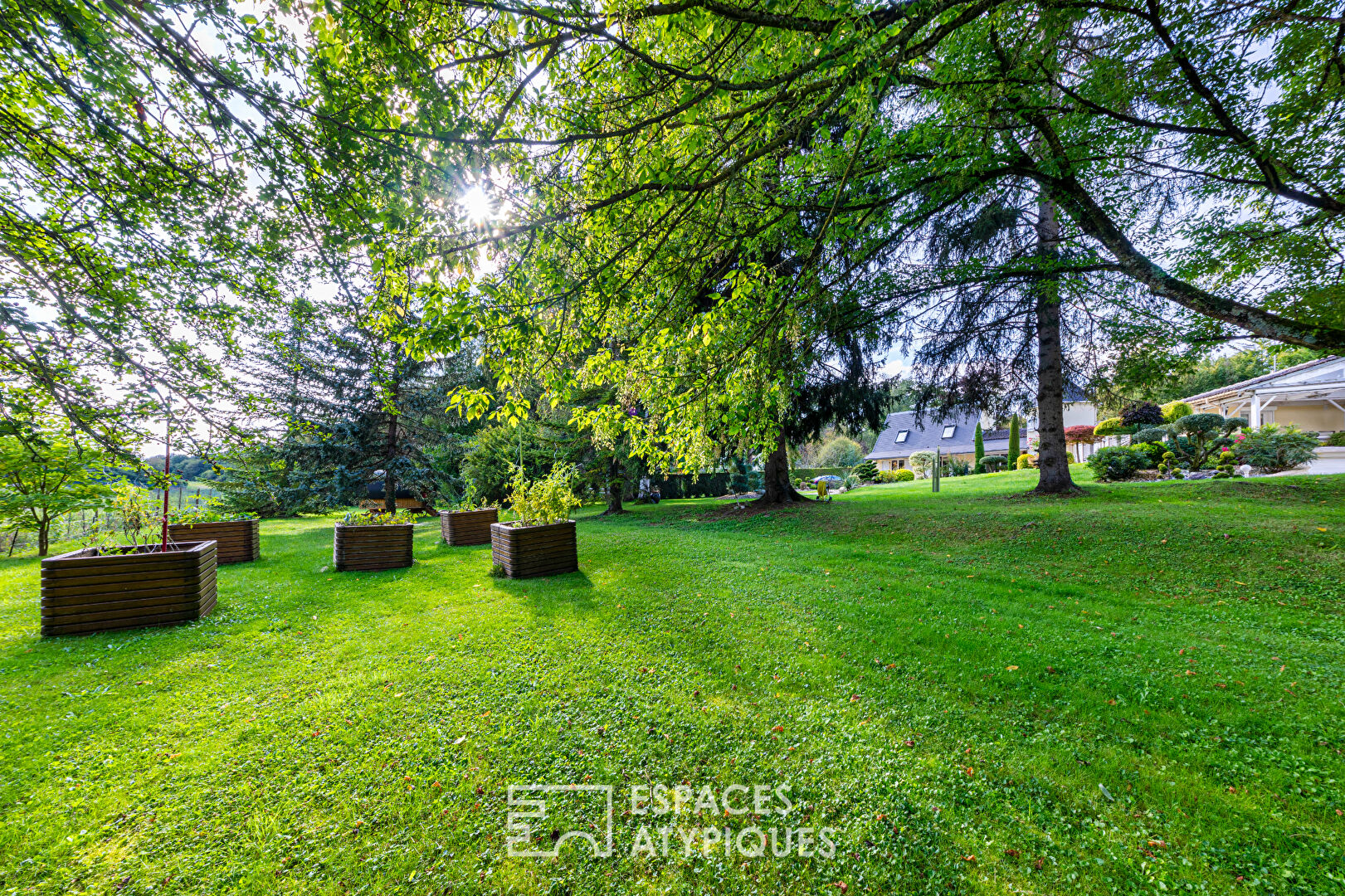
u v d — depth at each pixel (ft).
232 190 11.45
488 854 7.32
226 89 9.00
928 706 11.24
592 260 13.91
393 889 6.73
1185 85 15.76
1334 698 10.67
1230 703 10.78
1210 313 17.13
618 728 10.55
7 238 12.62
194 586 17.89
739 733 10.32
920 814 7.94
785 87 10.87
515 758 9.56
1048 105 16.16
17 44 9.20
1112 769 8.92
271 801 8.39
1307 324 16.07
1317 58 14.51
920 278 26.89
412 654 14.70
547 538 24.89
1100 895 6.46
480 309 11.27
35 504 18.12
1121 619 15.72
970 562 23.26
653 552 29.71
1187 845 7.23
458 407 13.57
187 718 11.08
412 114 9.24
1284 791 8.21
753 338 15.33
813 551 27.58
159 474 15.06
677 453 16.31
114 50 8.67
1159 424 59.36
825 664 13.44
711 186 12.41
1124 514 26.78
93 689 12.48
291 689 12.50
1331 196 15.65
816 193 18.78
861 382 39.34
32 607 19.90
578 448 51.13
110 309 13.84
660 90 10.88
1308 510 24.09
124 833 7.66
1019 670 12.69
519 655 14.55
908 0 9.84
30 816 7.95
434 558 30.76
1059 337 35.58
